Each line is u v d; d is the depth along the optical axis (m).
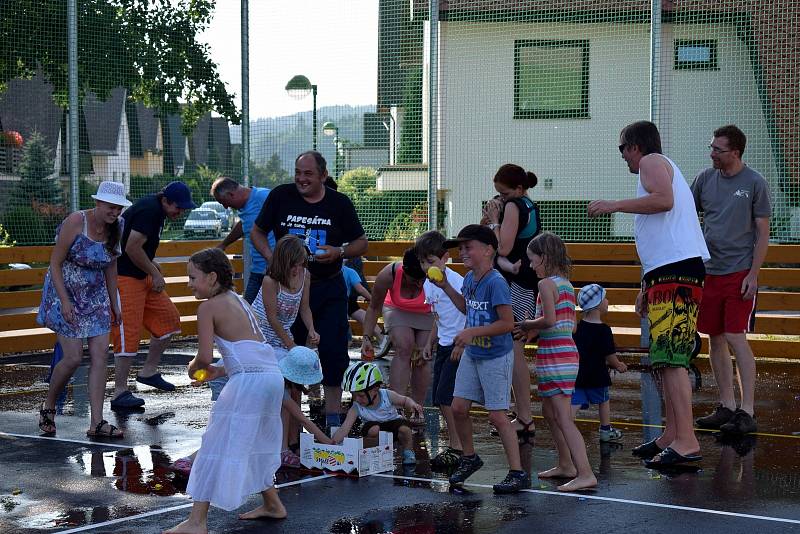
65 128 12.37
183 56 12.95
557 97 13.39
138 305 9.02
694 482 6.25
